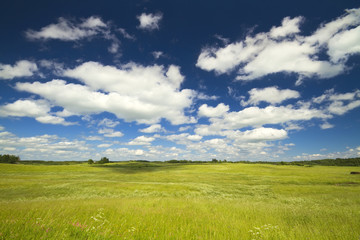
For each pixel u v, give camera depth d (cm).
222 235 627
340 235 628
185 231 662
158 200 1605
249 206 1386
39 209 862
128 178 5959
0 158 13038
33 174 6712
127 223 730
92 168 10500
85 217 756
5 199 2255
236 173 8250
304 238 604
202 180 5566
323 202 1895
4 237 437
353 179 5325
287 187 3750
